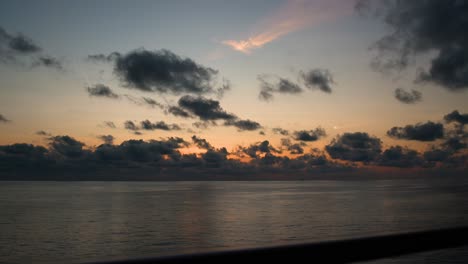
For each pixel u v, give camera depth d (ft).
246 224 194.29
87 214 251.60
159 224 196.95
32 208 307.17
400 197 447.01
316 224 191.52
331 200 398.83
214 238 151.23
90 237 155.43
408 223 187.21
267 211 268.21
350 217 220.43
